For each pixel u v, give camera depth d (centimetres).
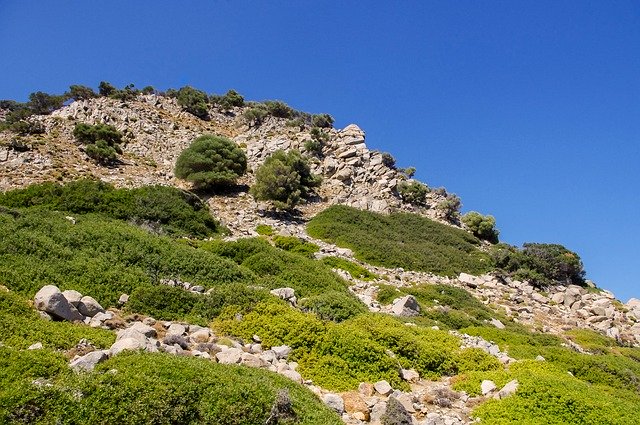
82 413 964
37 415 941
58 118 6041
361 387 1548
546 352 2327
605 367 2253
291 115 8450
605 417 1455
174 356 1257
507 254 5066
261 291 2127
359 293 3322
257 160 6450
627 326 4034
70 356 1280
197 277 2412
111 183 4588
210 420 1048
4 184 4028
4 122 6262
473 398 1611
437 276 4434
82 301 1675
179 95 8225
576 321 3950
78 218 3441
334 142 7050
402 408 1358
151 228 3703
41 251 2108
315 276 2920
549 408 1486
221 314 1911
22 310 1518
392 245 4872
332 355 1712
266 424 1084
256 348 1650
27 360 1106
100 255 2298
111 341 1422
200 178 5322
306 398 1269
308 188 5916
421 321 2758
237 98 8731
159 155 6162
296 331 1772
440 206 6538
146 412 1003
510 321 3506
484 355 1973
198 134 7000
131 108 7062
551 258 5169
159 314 1864
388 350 1862
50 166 4584
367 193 6319
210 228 4253
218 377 1166
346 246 4672
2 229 2239
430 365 1859
